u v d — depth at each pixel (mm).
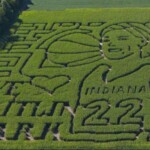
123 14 129125
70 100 102938
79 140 94062
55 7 137500
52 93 105062
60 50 117188
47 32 124062
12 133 96188
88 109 100688
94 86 106188
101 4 137500
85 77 108688
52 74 109812
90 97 103375
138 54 114562
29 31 125062
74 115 99938
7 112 101312
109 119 98000
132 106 100750
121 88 105312
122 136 94062
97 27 125000
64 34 123000
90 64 112312
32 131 96375
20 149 92625
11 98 104375
